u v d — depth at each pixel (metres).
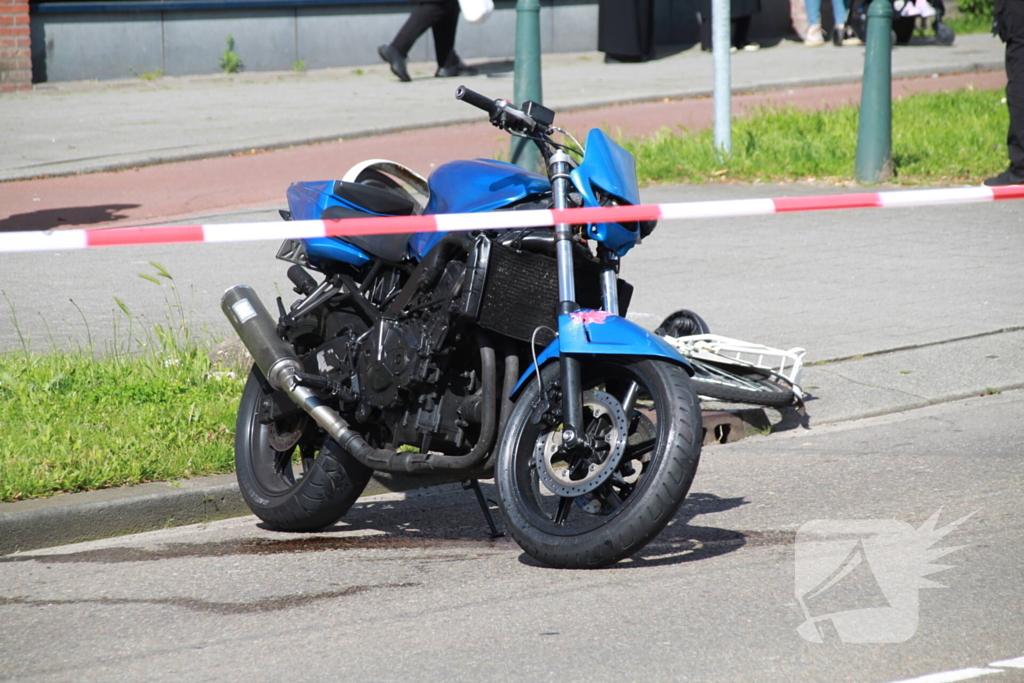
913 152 51.25
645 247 38.03
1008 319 29.52
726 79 50.25
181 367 24.78
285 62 79.31
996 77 76.44
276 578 16.64
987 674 13.12
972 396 25.38
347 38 81.06
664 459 15.30
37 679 13.53
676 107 65.56
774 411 23.88
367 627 14.77
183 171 49.88
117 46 74.06
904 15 87.06
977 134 54.53
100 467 19.41
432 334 16.58
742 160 50.12
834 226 40.66
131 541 18.41
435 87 71.81
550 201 16.70
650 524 15.28
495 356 16.67
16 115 61.72
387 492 20.92
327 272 18.77
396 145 54.66
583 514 18.34
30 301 31.19
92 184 47.41
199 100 67.25
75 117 61.25
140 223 40.56
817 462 21.44
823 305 30.91
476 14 32.50
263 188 46.47
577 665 13.52
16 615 15.41
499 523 18.98
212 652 14.16
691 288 32.78
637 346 15.61
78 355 25.52
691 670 13.32
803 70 76.38
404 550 17.75
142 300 31.22
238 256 36.16
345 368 17.98
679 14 91.31
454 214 16.25
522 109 16.58
